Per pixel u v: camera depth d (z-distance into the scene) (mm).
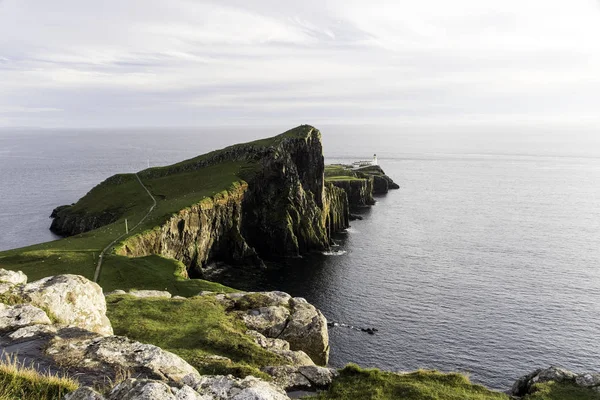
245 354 29328
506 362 63844
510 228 152125
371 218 174750
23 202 196500
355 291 93312
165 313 37875
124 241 87312
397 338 71000
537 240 135375
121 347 18125
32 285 23234
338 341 69750
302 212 136125
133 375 16047
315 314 39312
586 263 111500
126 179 166875
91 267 71375
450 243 133125
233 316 38062
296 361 30078
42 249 83562
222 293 45750
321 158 152375
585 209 187125
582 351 66875
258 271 112625
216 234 120375
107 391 13227
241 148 163625
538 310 81938
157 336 32094
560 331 73438
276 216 132750
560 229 150125
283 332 36719
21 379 13797
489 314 80250
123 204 140250
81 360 16703
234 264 121000
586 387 23984
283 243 128625
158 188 149125
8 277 24047
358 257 120875
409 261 115250
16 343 17703
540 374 25938
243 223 134375
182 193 138375
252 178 140375
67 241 90062
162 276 69750
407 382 22750
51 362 16297
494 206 196000
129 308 38781
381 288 94875
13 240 134000
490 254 120500
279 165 140625
